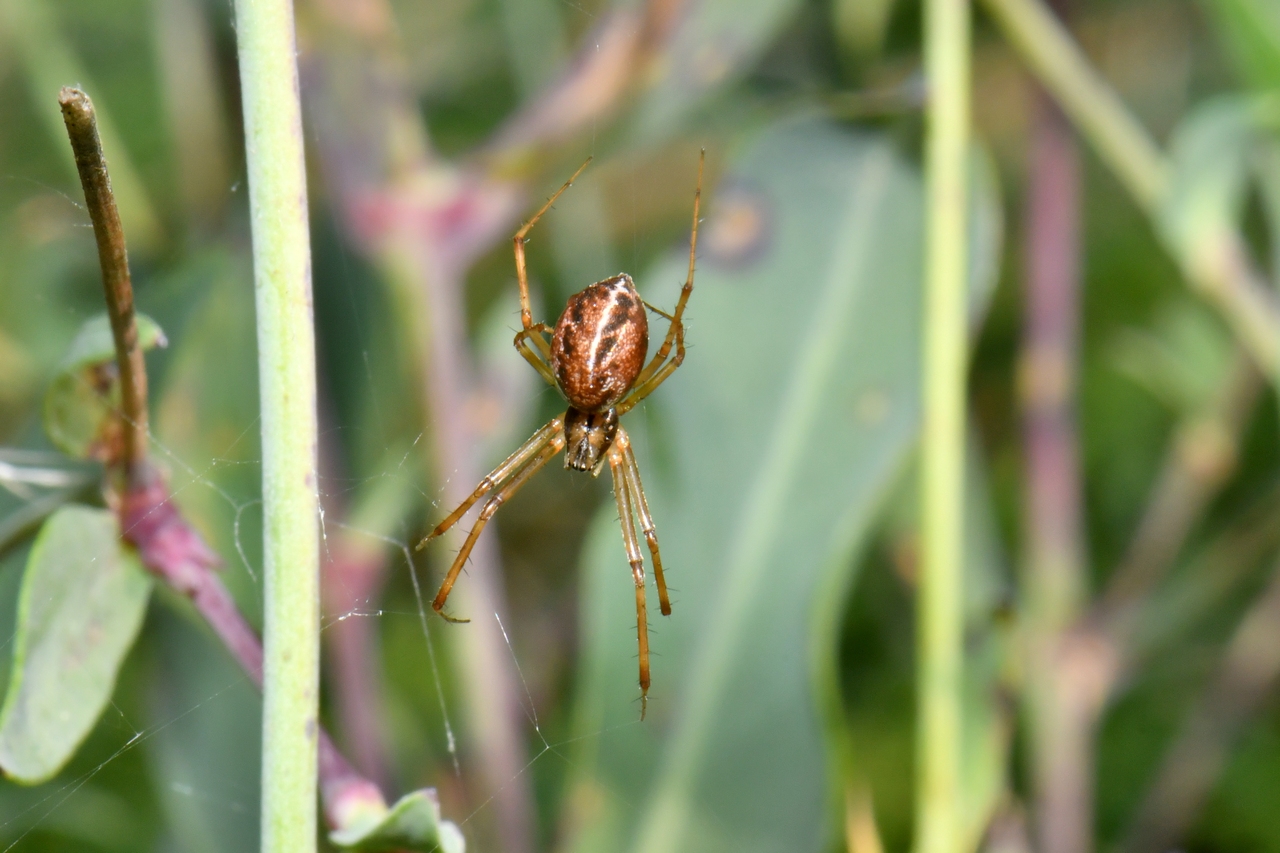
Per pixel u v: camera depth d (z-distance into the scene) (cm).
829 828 13
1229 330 15
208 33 15
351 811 12
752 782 13
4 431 15
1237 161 14
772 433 13
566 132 14
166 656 14
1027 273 15
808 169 14
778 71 15
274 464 12
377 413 15
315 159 15
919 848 13
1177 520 15
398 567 15
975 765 13
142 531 12
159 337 12
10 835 15
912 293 14
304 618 12
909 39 15
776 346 14
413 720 15
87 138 11
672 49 14
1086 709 14
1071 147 15
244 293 14
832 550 13
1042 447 15
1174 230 14
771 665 13
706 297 14
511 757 14
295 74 12
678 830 13
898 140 14
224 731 14
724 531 13
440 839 12
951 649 13
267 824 12
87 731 12
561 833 13
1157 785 15
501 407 14
